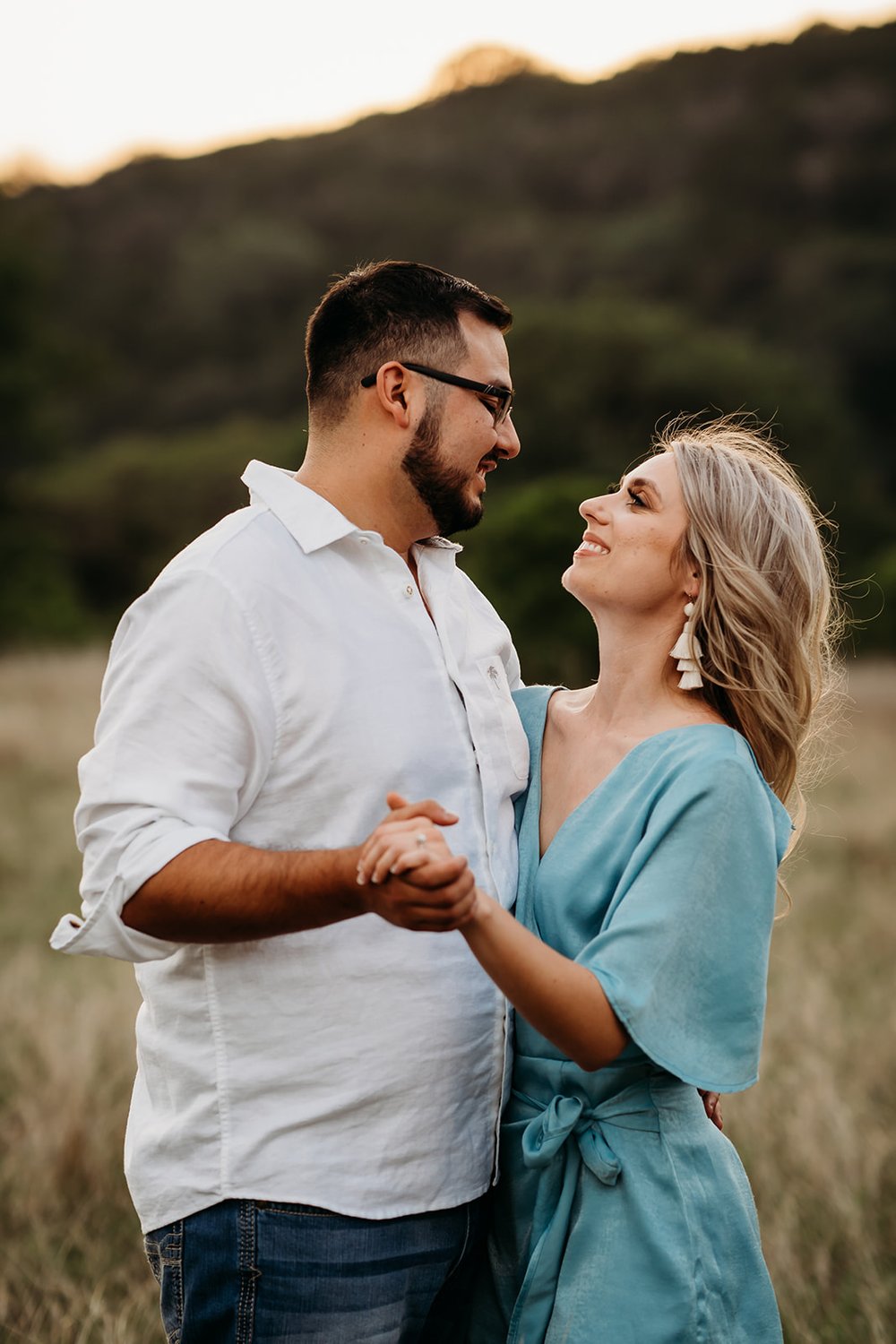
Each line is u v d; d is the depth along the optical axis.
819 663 2.18
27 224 26.42
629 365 25.02
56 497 29.00
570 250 46.94
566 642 9.62
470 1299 2.10
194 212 60.56
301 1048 1.89
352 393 2.05
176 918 1.76
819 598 2.15
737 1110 3.89
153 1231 1.95
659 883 1.88
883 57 54.53
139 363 49.06
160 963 1.95
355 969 1.90
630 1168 1.95
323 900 1.71
